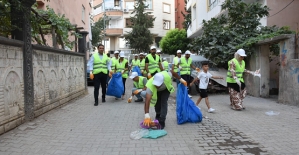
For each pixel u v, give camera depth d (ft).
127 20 140.67
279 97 28.37
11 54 17.15
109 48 144.87
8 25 18.80
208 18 63.41
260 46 32.99
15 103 17.63
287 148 14.37
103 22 113.70
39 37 28.76
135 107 26.71
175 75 20.04
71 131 17.53
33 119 19.95
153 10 137.18
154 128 17.79
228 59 36.04
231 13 38.65
